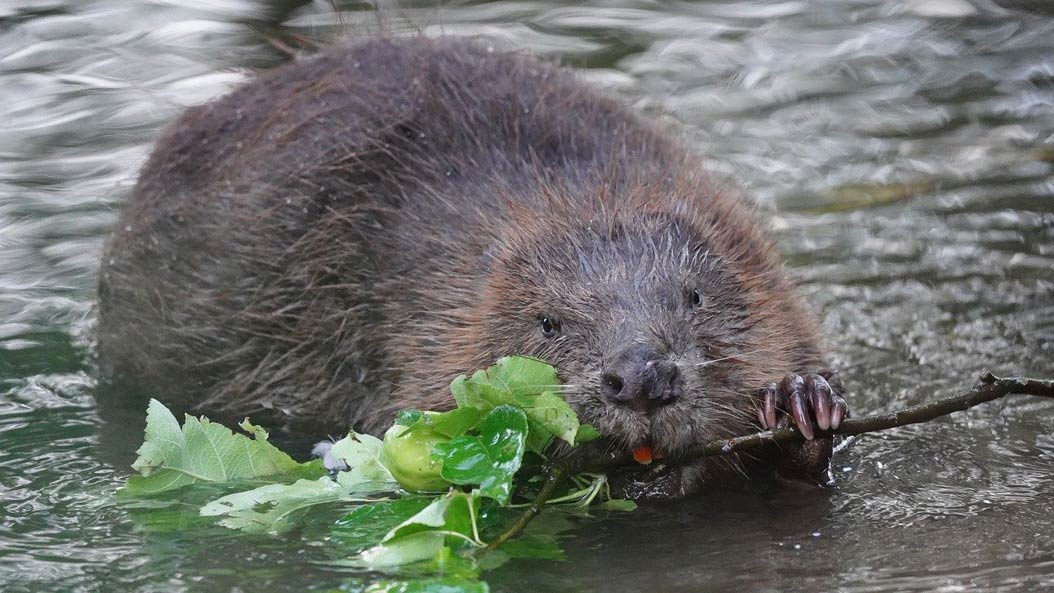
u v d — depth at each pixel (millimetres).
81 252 13422
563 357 8695
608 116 10938
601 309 8656
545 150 10352
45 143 15086
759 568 7836
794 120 15953
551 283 8930
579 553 8062
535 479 8844
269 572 7762
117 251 11695
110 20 17516
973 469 9414
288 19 17016
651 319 8547
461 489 8320
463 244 9805
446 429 8273
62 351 12000
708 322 8836
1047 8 18516
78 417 10688
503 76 11078
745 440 8555
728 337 8922
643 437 8250
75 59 16609
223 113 11562
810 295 12531
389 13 16828
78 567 7910
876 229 13867
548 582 7645
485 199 9992
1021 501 8844
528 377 8117
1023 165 15109
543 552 8062
